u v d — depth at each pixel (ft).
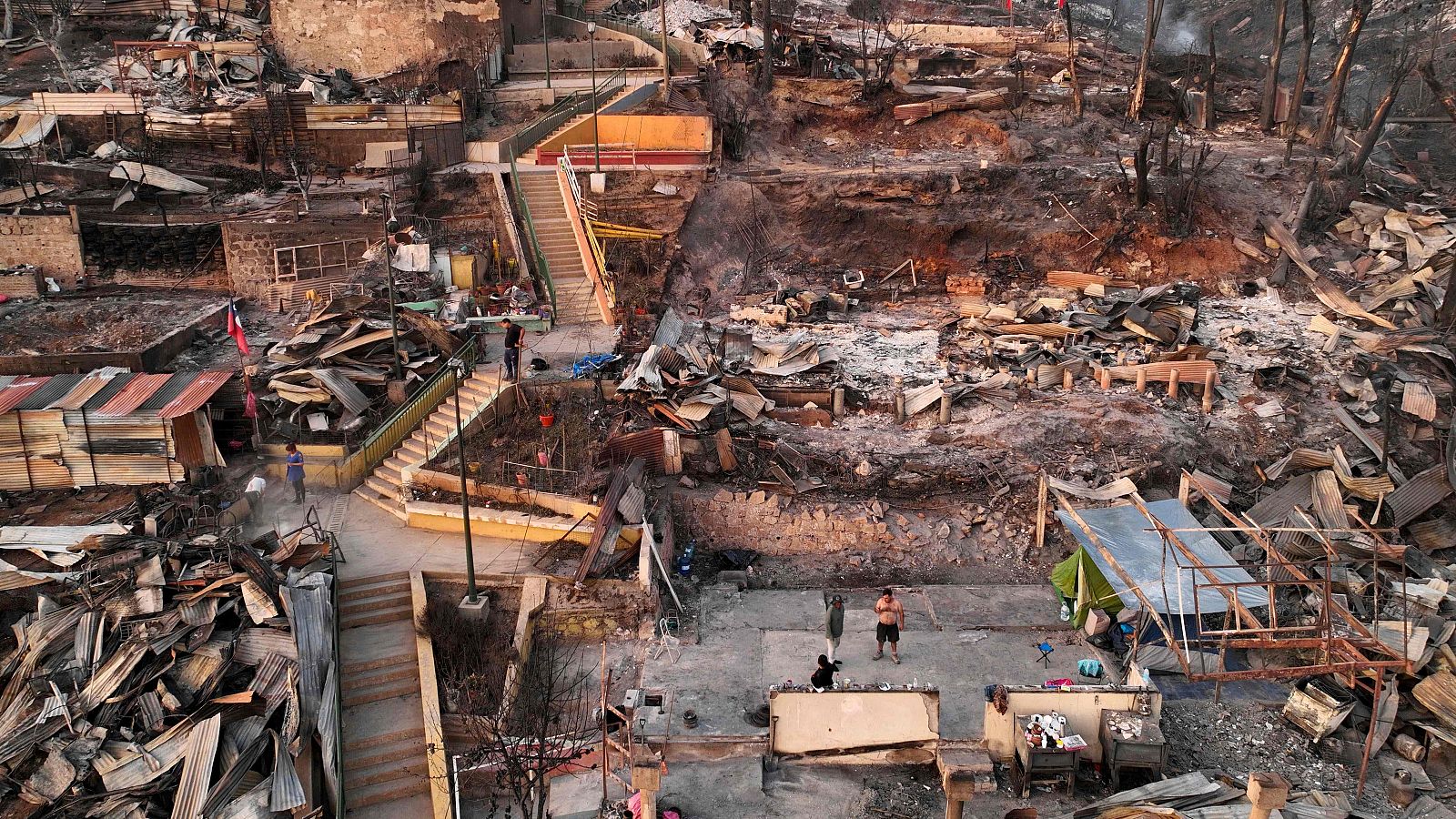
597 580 76.64
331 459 89.61
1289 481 91.81
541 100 157.07
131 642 67.36
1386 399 97.04
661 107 151.33
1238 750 63.82
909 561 85.71
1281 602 77.97
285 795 61.26
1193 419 99.45
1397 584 77.66
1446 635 71.92
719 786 61.16
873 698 62.23
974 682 69.56
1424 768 63.57
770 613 78.64
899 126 157.58
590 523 80.84
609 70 172.76
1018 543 86.84
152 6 173.58
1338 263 126.93
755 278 127.44
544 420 91.04
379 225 119.14
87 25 170.60
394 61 160.45
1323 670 60.13
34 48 163.73
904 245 131.85
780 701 62.28
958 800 53.57
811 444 93.71
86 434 85.61
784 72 170.81
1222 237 128.67
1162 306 114.73
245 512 83.20
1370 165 153.07
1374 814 58.95
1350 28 151.12
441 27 160.45
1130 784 60.23
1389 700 66.44
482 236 125.08
